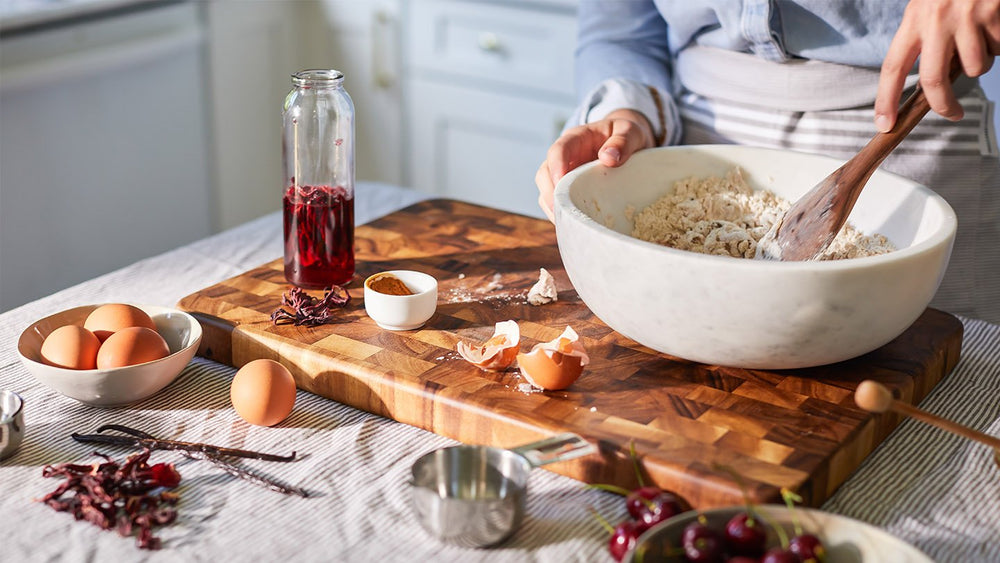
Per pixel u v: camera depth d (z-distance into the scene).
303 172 1.16
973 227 1.39
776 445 0.85
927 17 0.96
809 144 1.33
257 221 1.55
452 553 0.76
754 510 0.70
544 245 1.35
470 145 2.94
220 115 2.84
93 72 2.36
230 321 1.07
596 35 1.52
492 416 0.89
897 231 1.06
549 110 2.73
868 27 1.24
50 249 2.42
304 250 1.17
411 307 1.04
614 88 1.35
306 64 3.11
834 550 0.69
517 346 0.98
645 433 0.86
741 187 1.19
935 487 0.86
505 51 2.75
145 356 0.94
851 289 0.85
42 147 2.31
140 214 2.67
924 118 1.34
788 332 0.87
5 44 2.13
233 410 0.97
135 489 0.81
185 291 1.26
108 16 2.38
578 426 0.87
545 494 0.85
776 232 1.02
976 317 1.43
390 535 0.78
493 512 0.74
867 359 1.01
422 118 2.99
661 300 0.89
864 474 0.88
